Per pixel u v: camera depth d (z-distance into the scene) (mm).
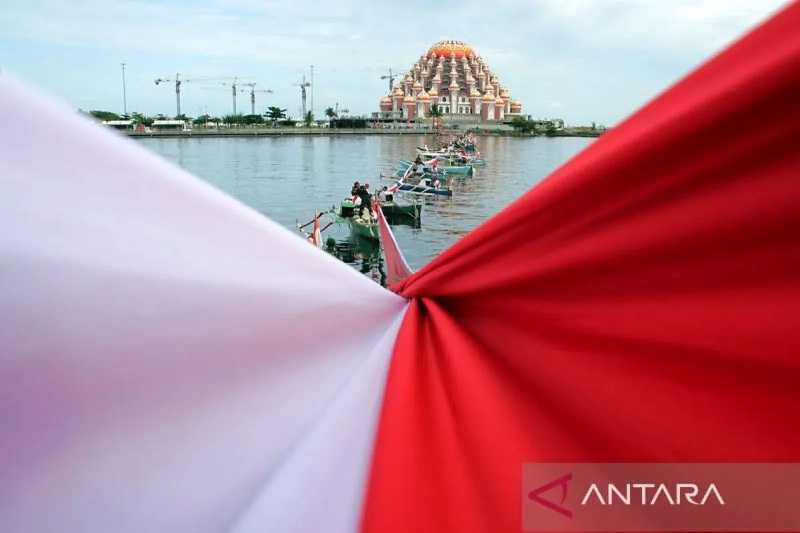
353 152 151250
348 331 2279
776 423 1973
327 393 2156
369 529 1993
